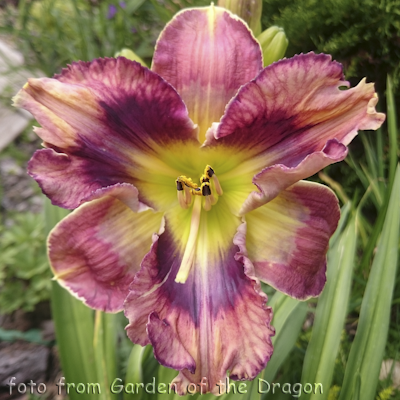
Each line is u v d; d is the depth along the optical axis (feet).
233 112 0.51
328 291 0.65
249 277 0.52
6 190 1.49
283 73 0.48
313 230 0.57
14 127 1.60
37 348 1.15
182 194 0.60
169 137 0.57
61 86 0.51
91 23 1.34
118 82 0.52
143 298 0.53
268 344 0.51
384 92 1.04
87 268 0.58
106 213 0.58
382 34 0.95
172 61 0.56
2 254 1.22
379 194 0.89
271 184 0.51
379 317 0.61
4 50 1.65
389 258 0.62
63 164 0.53
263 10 1.12
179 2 1.26
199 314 0.55
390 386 0.83
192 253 0.58
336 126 0.51
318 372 0.62
